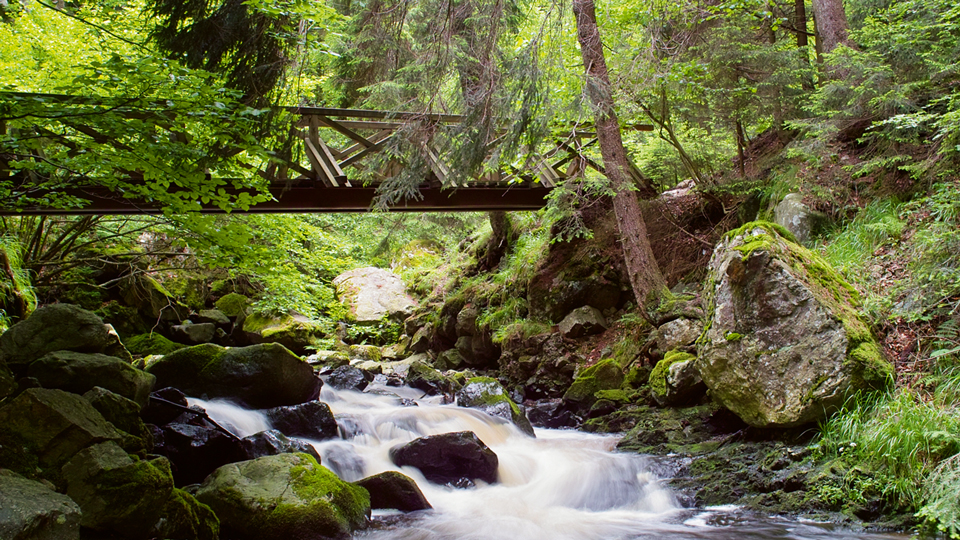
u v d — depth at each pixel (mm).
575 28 9938
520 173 10656
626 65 9359
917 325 6168
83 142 6316
